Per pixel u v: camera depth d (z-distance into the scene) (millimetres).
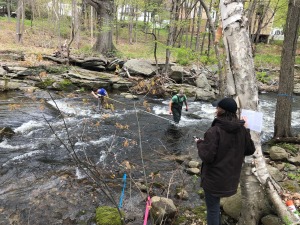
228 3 3285
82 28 32781
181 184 5484
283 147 7152
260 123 3246
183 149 7543
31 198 4930
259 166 3488
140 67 16578
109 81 14359
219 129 2967
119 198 4961
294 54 7355
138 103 12211
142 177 5785
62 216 4492
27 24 36062
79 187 5320
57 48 25422
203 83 15648
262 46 31562
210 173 3100
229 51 3367
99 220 4316
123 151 7176
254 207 3559
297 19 6887
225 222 4043
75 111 10086
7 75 13625
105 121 9500
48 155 6664
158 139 8227
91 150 7109
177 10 14930
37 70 14531
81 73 15242
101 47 23688
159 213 4238
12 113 9398
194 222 4242
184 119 10430
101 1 21922
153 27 16062
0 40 27188
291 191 4664
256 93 3377
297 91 16578
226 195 3066
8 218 4383
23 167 6035
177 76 16016
